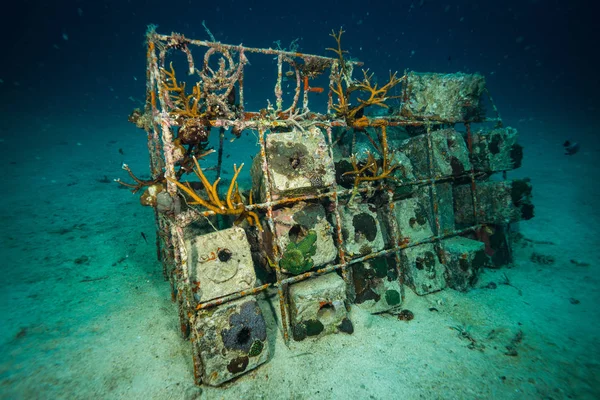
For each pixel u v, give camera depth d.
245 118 3.87
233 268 3.00
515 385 2.88
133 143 14.35
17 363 2.95
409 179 4.57
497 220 4.76
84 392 2.70
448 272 4.48
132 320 3.65
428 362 3.15
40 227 5.97
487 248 5.05
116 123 19.77
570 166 10.26
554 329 3.60
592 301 4.07
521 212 4.76
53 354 3.09
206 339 2.75
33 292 4.09
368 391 2.81
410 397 2.76
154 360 3.07
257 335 2.93
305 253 3.37
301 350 3.25
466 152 4.97
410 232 4.41
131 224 6.32
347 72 4.50
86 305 3.89
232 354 2.83
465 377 2.97
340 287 3.43
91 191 8.12
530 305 4.05
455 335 3.54
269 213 3.35
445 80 4.99
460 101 4.98
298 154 3.43
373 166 4.07
